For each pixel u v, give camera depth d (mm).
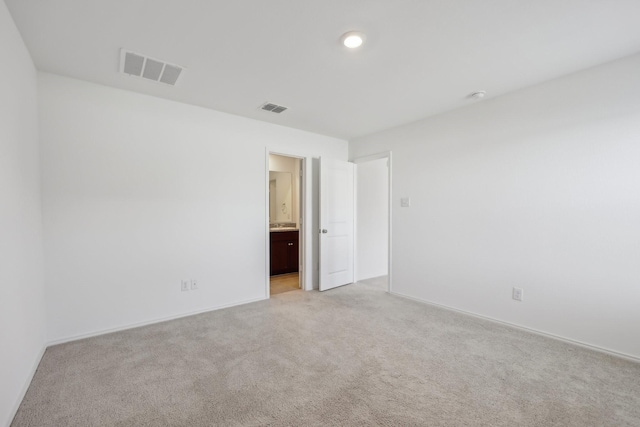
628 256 2244
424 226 3656
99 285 2684
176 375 2014
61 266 2508
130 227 2840
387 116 3572
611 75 2301
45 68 2387
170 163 3068
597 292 2385
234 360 2219
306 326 2883
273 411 1659
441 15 1754
